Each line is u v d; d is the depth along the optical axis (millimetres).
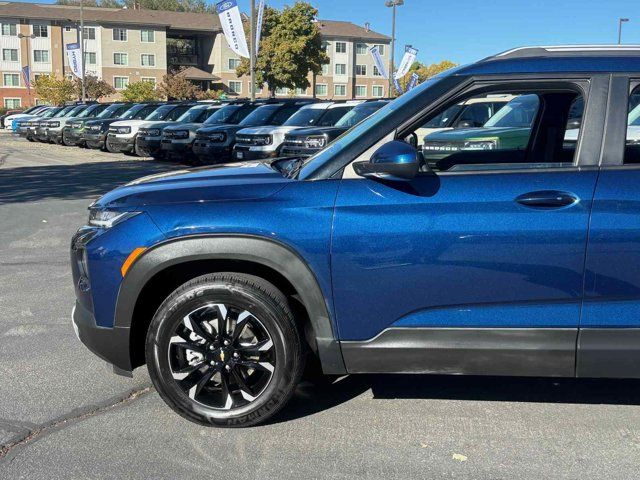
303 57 48719
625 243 3104
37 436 3428
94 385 4047
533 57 3346
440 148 4484
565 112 4035
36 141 29688
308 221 3240
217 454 3250
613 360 3207
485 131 5098
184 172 4031
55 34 68938
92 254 3404
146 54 70812
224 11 24406
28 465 3152
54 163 18891
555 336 3211
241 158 15086
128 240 3338
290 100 18984
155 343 3393
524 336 3221
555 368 3250
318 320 3309
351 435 3430
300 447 3312
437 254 3184
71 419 3611
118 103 27500
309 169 3432
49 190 12742
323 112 14656
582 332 3195
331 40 73500
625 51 3322
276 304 3314
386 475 3061
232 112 18609
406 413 3672
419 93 3377
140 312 3525
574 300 3180
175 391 3436
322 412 3688
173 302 3350
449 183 3219
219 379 3586
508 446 3312
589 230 3107
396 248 3199
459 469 3107
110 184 13617
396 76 36469
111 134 21188
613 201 3115
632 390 3949
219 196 3352
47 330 5023
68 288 6152
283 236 3234
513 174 3211
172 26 72000
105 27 68750
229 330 3402
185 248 3283
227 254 3273
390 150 3084
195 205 3332
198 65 77188
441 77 3406
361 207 3225
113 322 3420
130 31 69750
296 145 12672
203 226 3273
